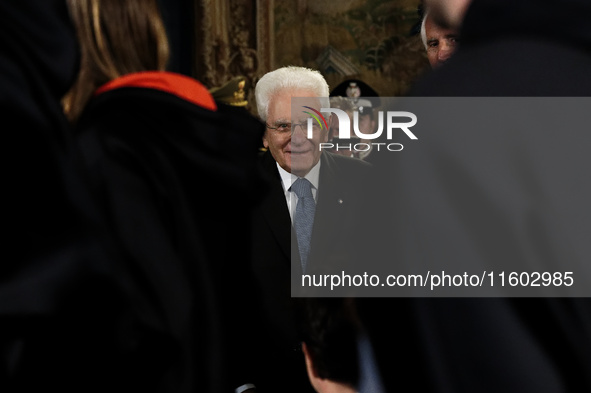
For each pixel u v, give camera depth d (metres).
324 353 1.06
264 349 1.89
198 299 1.18
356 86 3.47
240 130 1.30
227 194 1.25
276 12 6.00
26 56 1.06
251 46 5.73
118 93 1.21
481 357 0.74
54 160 1.05
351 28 6.14
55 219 1.04
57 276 1.03
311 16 6.08
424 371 0.78
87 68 1.24
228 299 1.28
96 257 1.06
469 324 0.75
